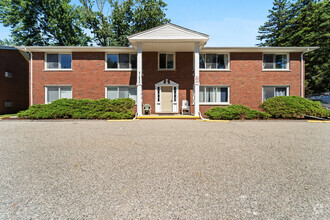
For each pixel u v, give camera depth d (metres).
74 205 2.18
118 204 2.21
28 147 4.70
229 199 2.32
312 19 24.20
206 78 13.92
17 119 10.95
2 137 5.91
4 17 21.75
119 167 3.37
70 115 11.44
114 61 14.12
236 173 3.12
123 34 24.50
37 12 22.22
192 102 14.06
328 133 6.79
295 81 13.93
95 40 25.44
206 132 6.94
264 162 3.67
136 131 7.11
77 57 13.77
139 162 3.63
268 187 2.64
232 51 13.88
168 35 11.95
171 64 14.27
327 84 25.92
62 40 23.70
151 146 4.86
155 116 11.98
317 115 11.16
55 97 13.77
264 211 2.08
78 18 24.00
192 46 13.10
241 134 6.57
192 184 2.72
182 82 14.11
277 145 5.02
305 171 3.22
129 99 12.15
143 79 14.06
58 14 22.17
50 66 13.83
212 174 3.08
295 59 14.01
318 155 4.12
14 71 17.11
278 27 32.38
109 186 2.65
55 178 2.90
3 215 1.97
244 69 13.93
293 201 2.28
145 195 2.41
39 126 8.38
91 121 10.41
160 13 23.72
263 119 11.21
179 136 6.18
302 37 24.53
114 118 11.26
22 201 2.25
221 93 14.09
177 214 2.03
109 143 5.16
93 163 3.57
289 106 11.26
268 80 13.92
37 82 13.61
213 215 2.01
